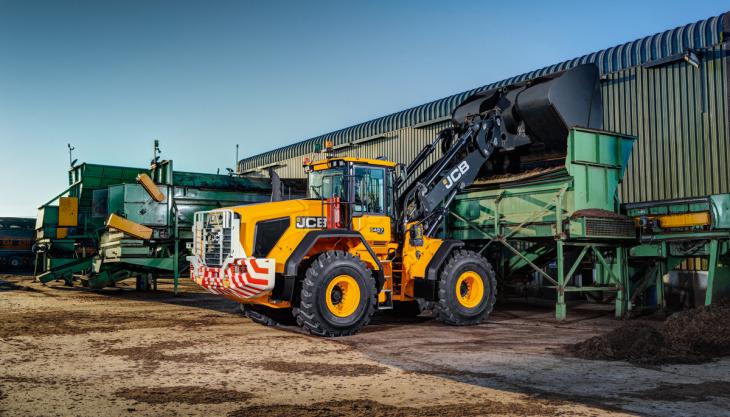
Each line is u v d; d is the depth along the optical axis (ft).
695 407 15.80
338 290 28.43
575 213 34.71
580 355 23.04
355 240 30.19
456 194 39.55
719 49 43.62
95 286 53.62
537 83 37.93
